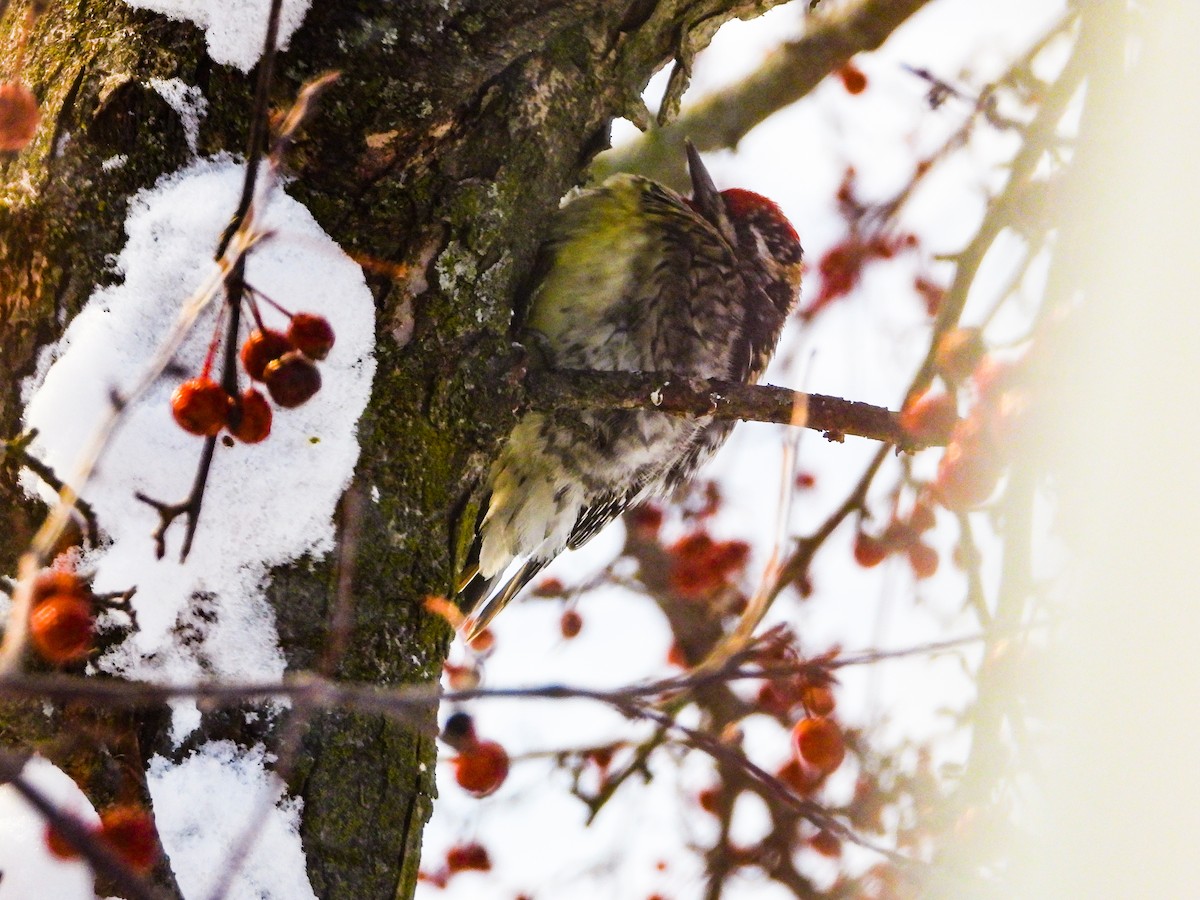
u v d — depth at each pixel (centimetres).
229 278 458
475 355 619
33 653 498
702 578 1085
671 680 458
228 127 561
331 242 583
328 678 533
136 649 511
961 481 630
